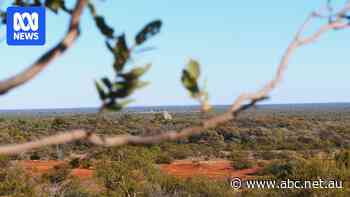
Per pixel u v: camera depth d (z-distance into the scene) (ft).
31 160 119.14
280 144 168.96
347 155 69.21
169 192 68.33
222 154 146.72
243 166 115.55
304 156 127.34
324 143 165.89
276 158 136.15
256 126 220.43
